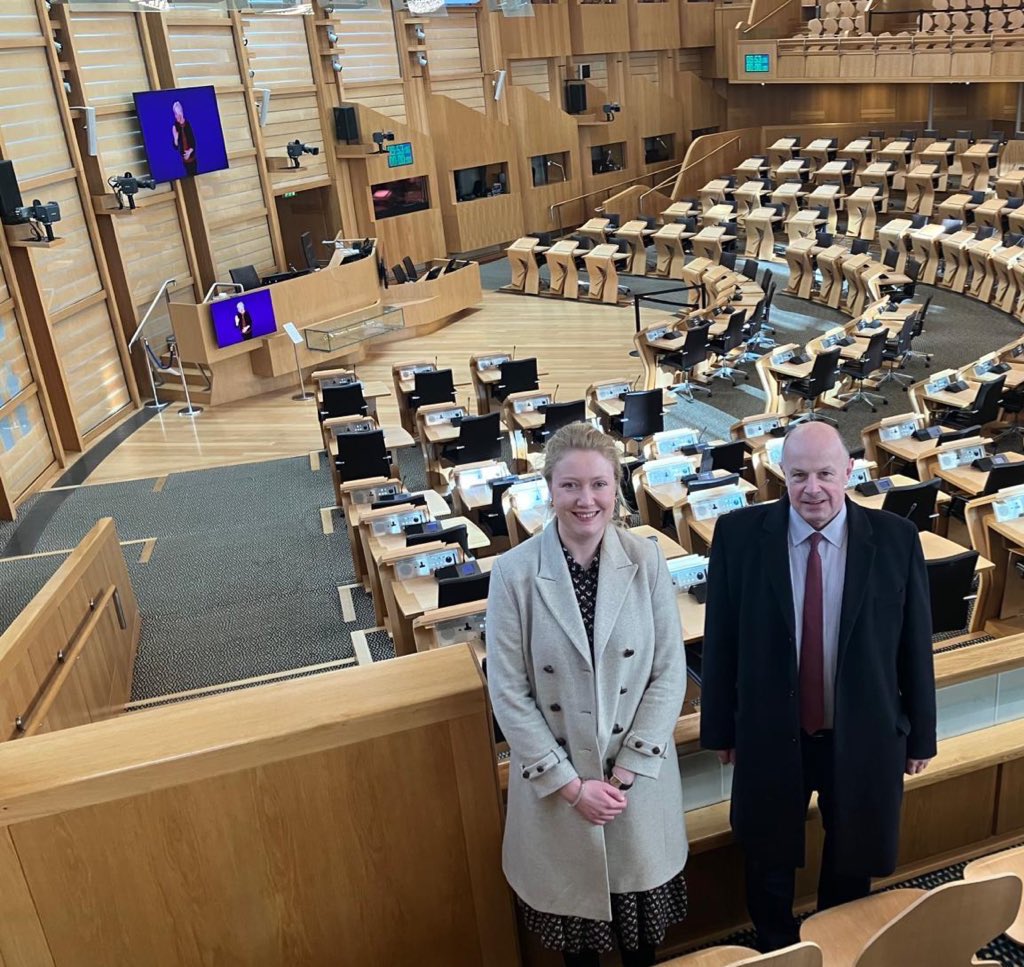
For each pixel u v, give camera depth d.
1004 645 2.99
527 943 2.67
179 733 2.22
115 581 6.39
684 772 2.78
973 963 2.05
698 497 6.37
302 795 2.28
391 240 18.33
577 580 2.18
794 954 1.82
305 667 6.36
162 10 12.16
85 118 11.67
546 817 2.20
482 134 19.70
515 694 2.15
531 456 9.33
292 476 10.02
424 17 17.91
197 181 13.87
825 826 2.57
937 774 2.84
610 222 19.42
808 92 23.03
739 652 2.42
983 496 6.05
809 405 10.79
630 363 13.31
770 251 18.42
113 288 12.48
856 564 2.31
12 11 10.60
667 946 2.87
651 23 22.20
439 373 10.45
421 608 5.43
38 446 10.48
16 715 4.26
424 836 2.41
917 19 20.33
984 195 16.42
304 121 16.28
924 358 12.34
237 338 12.61
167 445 11.34
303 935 2.40
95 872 2.17
